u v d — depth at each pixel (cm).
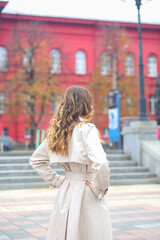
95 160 241
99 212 255
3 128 3828
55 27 4100
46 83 3216
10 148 2561
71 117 266
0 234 518
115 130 1745
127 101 3375
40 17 3994
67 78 3581
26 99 3144
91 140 251
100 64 3531
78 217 251
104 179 239
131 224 596
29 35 3319
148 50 4391
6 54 3594
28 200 875
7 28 3897
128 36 3625
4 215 674
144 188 1135
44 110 3256
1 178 1143
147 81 4272
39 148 284
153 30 4406
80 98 273
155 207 775
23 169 1258
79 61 4200
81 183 261
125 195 973
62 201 261
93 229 251
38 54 3666
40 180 1169
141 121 1431
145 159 1377
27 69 3284
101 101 3359
